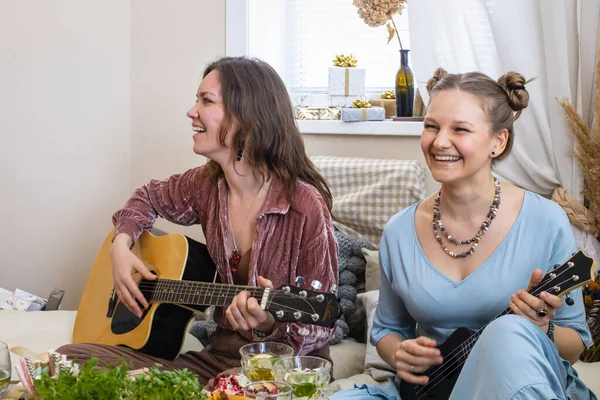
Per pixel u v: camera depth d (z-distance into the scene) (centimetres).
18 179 370
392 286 202
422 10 314
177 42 382
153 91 390
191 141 384
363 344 284
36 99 370
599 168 277
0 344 154
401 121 343
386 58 383
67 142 377
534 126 296
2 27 362
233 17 368
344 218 318
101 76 385
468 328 190
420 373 183
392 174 314
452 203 191
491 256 188
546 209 188
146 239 250
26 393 148
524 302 165
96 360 133
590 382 229
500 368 155
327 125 352
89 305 257
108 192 392
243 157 221
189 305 230
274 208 216
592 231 284
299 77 398
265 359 152
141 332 230
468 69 311
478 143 183
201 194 241
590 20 289
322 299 173
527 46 295
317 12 395
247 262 224
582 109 294
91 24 379
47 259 378
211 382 168
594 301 256
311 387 148
